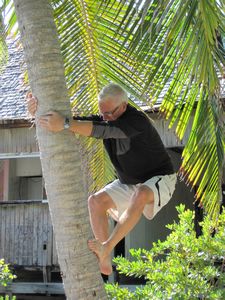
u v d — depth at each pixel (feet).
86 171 22.36
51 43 12.94
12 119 40.40
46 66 12.80
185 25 14.12
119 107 14.02
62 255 12.64
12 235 43.11
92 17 19.97
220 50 15.52
